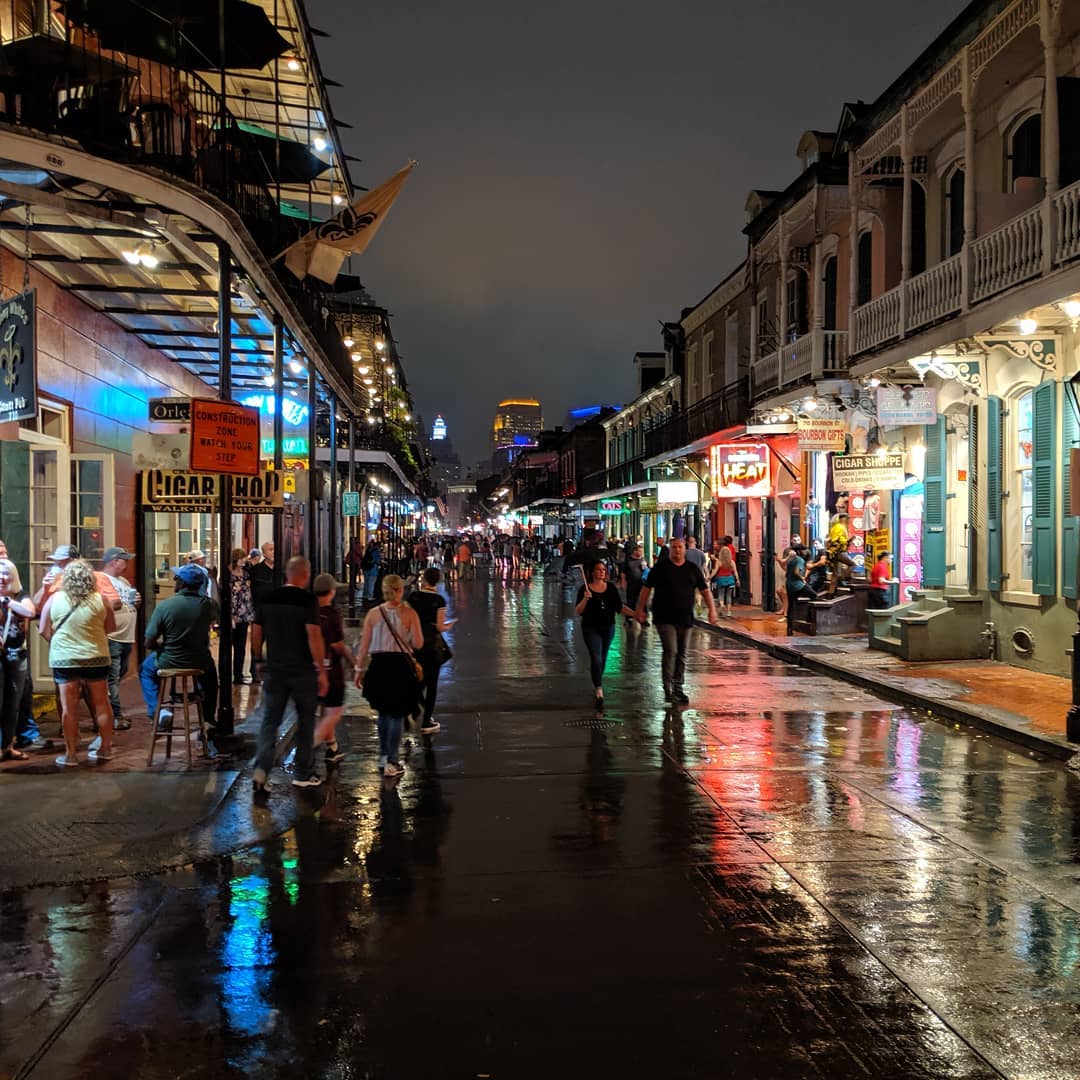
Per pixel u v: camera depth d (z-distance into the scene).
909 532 17.14
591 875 5.75
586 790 7.70
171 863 5.94
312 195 17.34
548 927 4.96
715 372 29.98
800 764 8.50
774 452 21.83
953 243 15.37
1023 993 4.21
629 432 46.19
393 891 5.51
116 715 9.80
